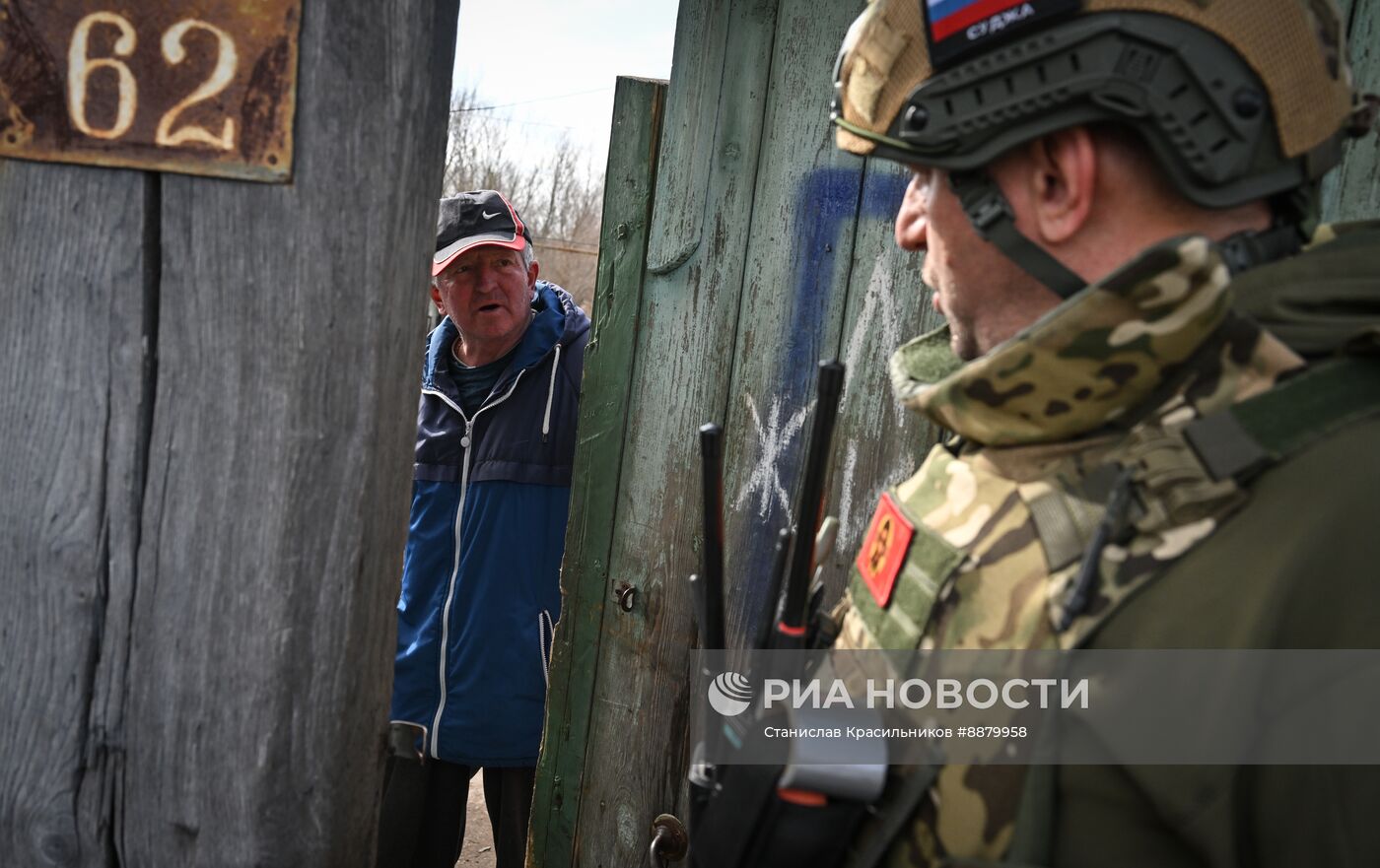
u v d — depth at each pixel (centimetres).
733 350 151
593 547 171
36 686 102
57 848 103
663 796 162
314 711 102
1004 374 66
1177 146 61
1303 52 62
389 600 109
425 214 104
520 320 199
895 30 70
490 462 195
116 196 96
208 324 96
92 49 93
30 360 98
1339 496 57
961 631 66
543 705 194
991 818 61
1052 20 62
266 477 98
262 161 94
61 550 100
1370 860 55
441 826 202
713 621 77
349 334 98
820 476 72
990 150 66
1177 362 62
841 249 140
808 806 65
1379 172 106
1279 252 68
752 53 145
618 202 162
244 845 101
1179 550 59
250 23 92
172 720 101
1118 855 59
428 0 98
